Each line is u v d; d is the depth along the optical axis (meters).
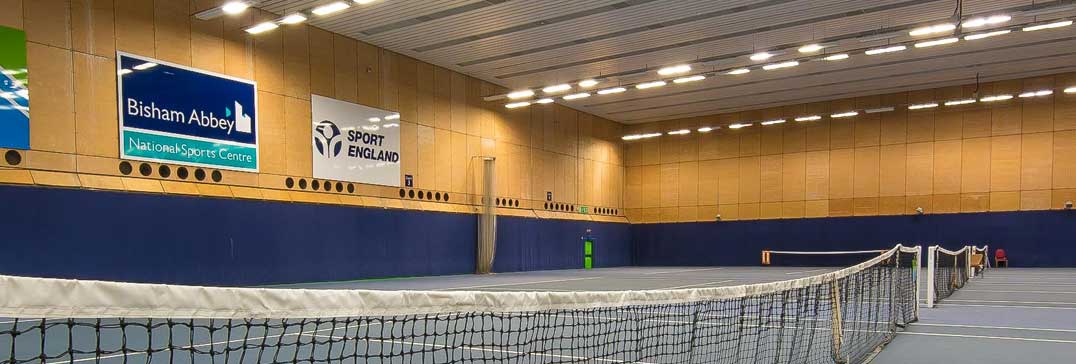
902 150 26.92
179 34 15.25
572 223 28.39
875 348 6.99
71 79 13.45
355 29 18.53
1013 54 21.41
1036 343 7.47
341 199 18.62
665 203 31.97
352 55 19.28
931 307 11.24
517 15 17.52
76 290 1.78
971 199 25.66
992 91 25.39
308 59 18.03
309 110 17.95
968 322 9.23
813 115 28.56
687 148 31.59
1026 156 24.84
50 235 12.81
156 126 14.67
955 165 25.97
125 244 13.87
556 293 3.43
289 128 17.42
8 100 12.53
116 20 14.20
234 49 16.31
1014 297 13.18
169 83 14.95
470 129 23.53
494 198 23.88
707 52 20.97
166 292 1.98
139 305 1.91
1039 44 20.34
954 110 26.06
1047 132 24.52
